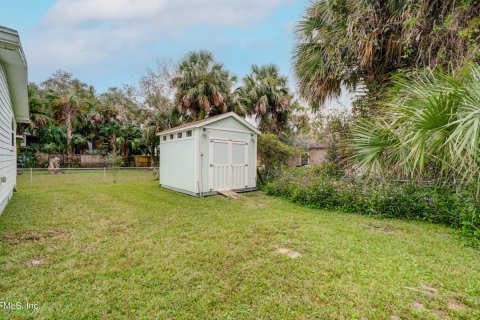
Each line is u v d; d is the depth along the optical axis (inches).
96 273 99.3
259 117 528.7
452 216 159.8
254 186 333.7
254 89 508.4
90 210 203.3
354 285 91.0
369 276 97.3
